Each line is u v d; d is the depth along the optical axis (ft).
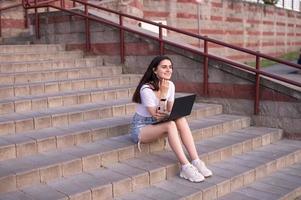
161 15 43.45
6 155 13.66
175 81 24.11
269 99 20.84
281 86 20.30
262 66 60.85
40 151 14.52
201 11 50.62
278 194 14.57
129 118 18.48
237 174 15.11
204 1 51.13
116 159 14.87
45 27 30.48
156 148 16.25
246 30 63.72
